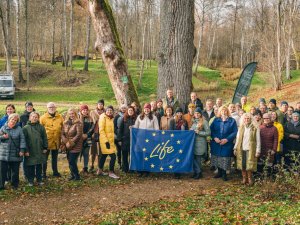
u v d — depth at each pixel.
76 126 10.62
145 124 11.39
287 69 43.25
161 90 13.92
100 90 41.59
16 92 39.81
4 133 9.60
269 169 10.59
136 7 56.88
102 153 11.04
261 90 39.16
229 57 87.06
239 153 10.38
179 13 13.48
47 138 10.73
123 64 14.81
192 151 11.18
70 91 40.59
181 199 9.09
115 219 7.72
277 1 37.41
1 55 67.31
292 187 9.38
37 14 55.22
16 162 9.80
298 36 55.00
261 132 10.48
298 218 7.02
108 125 11.02
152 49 75.06
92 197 9.47
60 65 53.91
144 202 9.05
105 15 14.46
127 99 14.84
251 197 8.98
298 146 10.99
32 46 60.91
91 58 66.19
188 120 11.68
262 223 6.95
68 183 10.52
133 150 11.37
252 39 69.31
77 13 55.91
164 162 11.27
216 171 11.80
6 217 8.16
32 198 9.31
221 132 10.78
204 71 59.84
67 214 8.37
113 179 11.05
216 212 7.77
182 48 13.59
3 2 47.72
